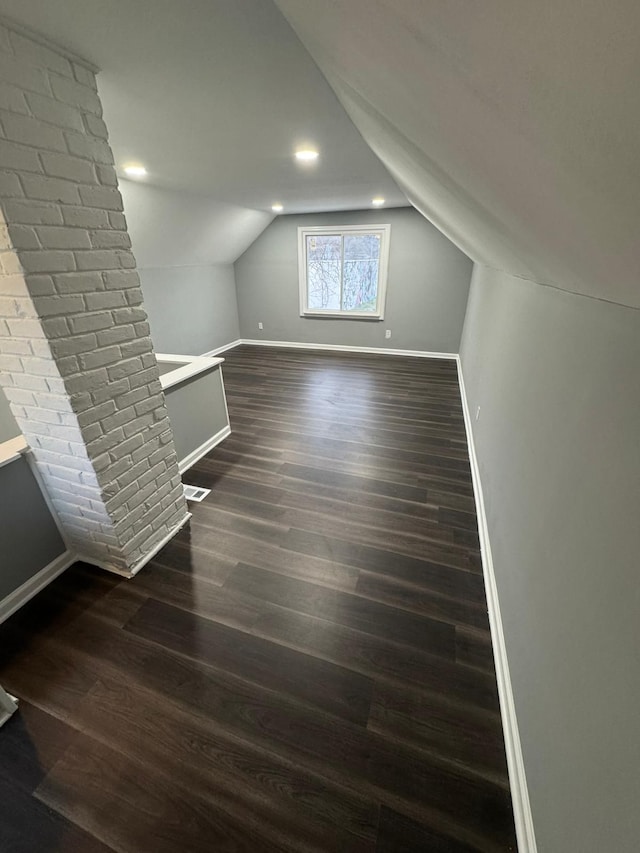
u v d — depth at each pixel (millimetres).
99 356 1464
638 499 647
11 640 1485
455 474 2641
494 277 2863
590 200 499
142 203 3414
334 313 5781
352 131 1983
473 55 384
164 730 1219
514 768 1073
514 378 1779
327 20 658
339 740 1191
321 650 1460
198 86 1491
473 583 1764
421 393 4188
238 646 1472
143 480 1790
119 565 1771
